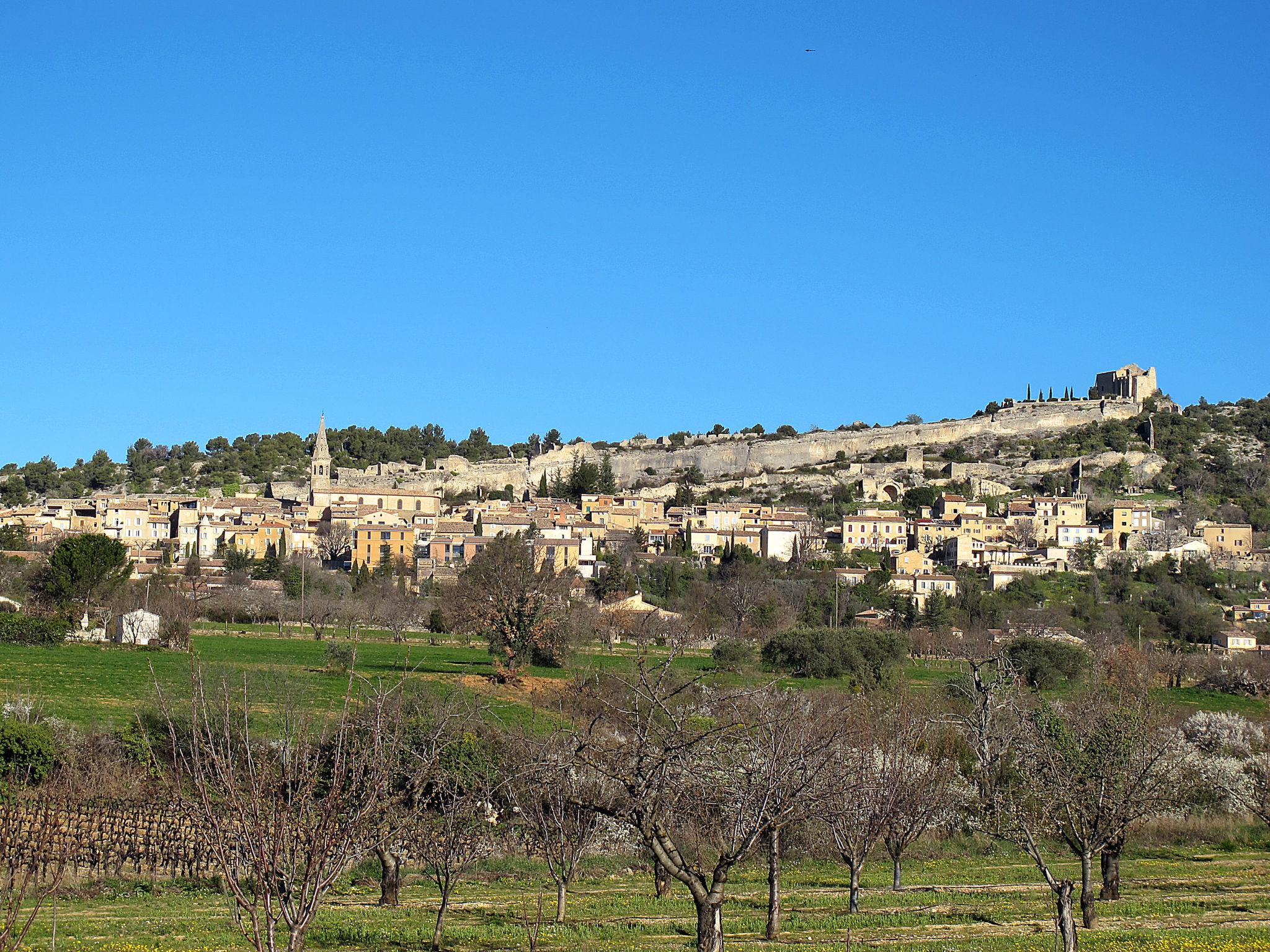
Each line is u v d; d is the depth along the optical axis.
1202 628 175.62
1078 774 48.03
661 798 33.09
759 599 166.88
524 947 41.12
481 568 137.38
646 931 44.03
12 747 55.97
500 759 48.28
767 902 51.50
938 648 139.38
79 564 127.94
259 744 36.28
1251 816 72.12
